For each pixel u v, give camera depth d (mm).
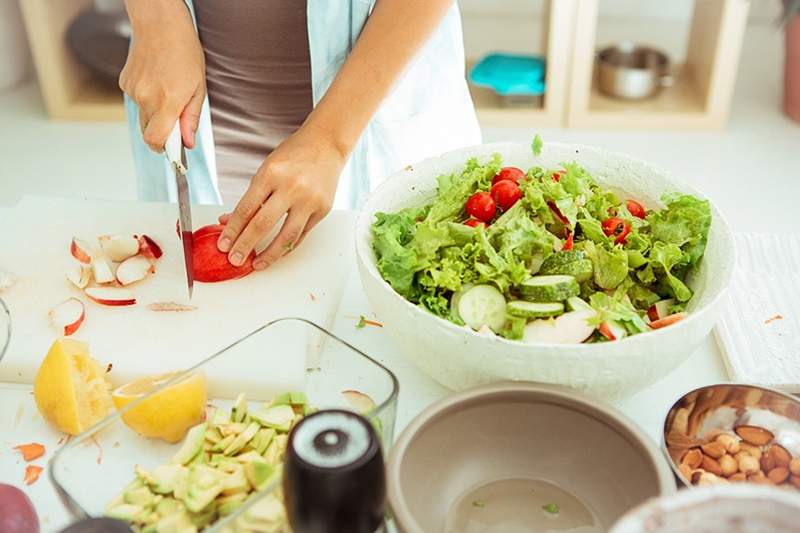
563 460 724
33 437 798
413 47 1071
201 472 674
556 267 833
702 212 864
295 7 1284
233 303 955
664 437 704
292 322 824
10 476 755
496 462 729
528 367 725
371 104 1051
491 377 747
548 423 722
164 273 1003
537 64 2715
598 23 3221
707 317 755
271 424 737
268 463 697
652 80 2695
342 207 1367
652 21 3236
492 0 3215
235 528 605
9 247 1048
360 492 555
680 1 3195
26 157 2498
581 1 2480
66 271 1005
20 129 2621
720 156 2512
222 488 668
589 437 711
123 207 1131
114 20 2762
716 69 2541
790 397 721
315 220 1012
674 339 735
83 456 703
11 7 2729
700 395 736
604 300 816
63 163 2475
